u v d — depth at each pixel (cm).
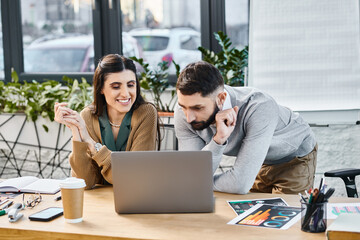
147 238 139
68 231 147
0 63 400
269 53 303
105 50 381
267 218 154
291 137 215
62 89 354
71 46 391
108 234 143
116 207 165
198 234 141
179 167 162
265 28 302
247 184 184
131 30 374
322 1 296
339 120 300
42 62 399
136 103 219
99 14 379
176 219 157
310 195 141
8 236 152
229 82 321
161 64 339
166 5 364
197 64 177
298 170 222
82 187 156
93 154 204
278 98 304
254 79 306
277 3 300
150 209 164
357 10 294
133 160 163
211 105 178
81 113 220
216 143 185
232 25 357
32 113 339
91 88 355
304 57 300
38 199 184
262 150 186
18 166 367
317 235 138
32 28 397
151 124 216
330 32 297
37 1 392
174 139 236
